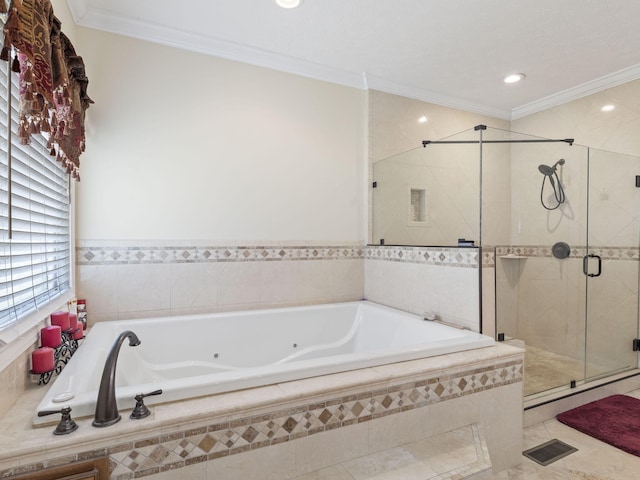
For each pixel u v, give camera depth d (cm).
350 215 288
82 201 209
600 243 281
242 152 248
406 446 147
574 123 314
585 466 175
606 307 279
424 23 216
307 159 270
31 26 90
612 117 288
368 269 291
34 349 138
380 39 233
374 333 254
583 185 284
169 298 229
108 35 214
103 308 214
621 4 196
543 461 179
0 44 109
